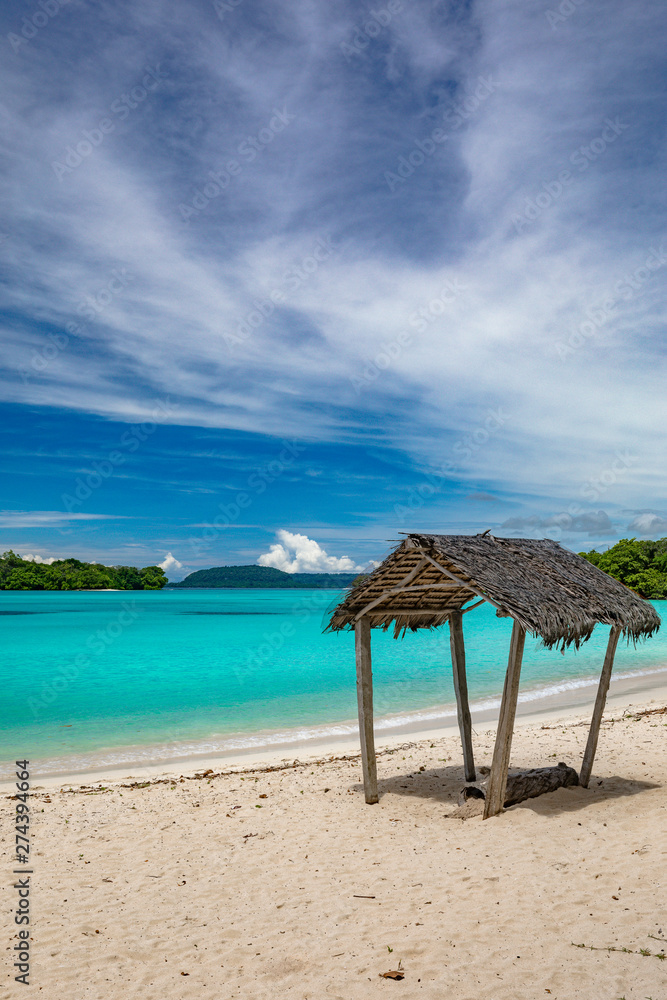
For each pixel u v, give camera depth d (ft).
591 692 75.72
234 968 17.39
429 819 29.99
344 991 15.83
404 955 17.37
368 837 27.89
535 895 20.43
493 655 117.19
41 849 27.81
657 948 16.40
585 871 21.95
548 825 27.20
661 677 86.48
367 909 20.51
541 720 59.00
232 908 21.39
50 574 600.80
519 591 27.96
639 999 14.43
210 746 51.39
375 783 33.22
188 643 150.30
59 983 16.96
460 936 18.13
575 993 14.89
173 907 21.63
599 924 18.04
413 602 34.37
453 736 51.70
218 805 34.17
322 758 45.27
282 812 32.32
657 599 372.99
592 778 34.32
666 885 20.20
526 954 16.83
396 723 59.77
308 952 17.99
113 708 69.00
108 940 19.35
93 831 30.17
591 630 28.78
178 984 16.74
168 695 77.36
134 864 25.81
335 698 74.49
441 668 99.86
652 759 38.68
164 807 34.04
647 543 400.26
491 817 28.71
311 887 22.72
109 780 40.93
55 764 46.03
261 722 61.11
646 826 26.25
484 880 21.93
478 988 15.43
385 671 97.09
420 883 22.25
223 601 468.34
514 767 38.58
